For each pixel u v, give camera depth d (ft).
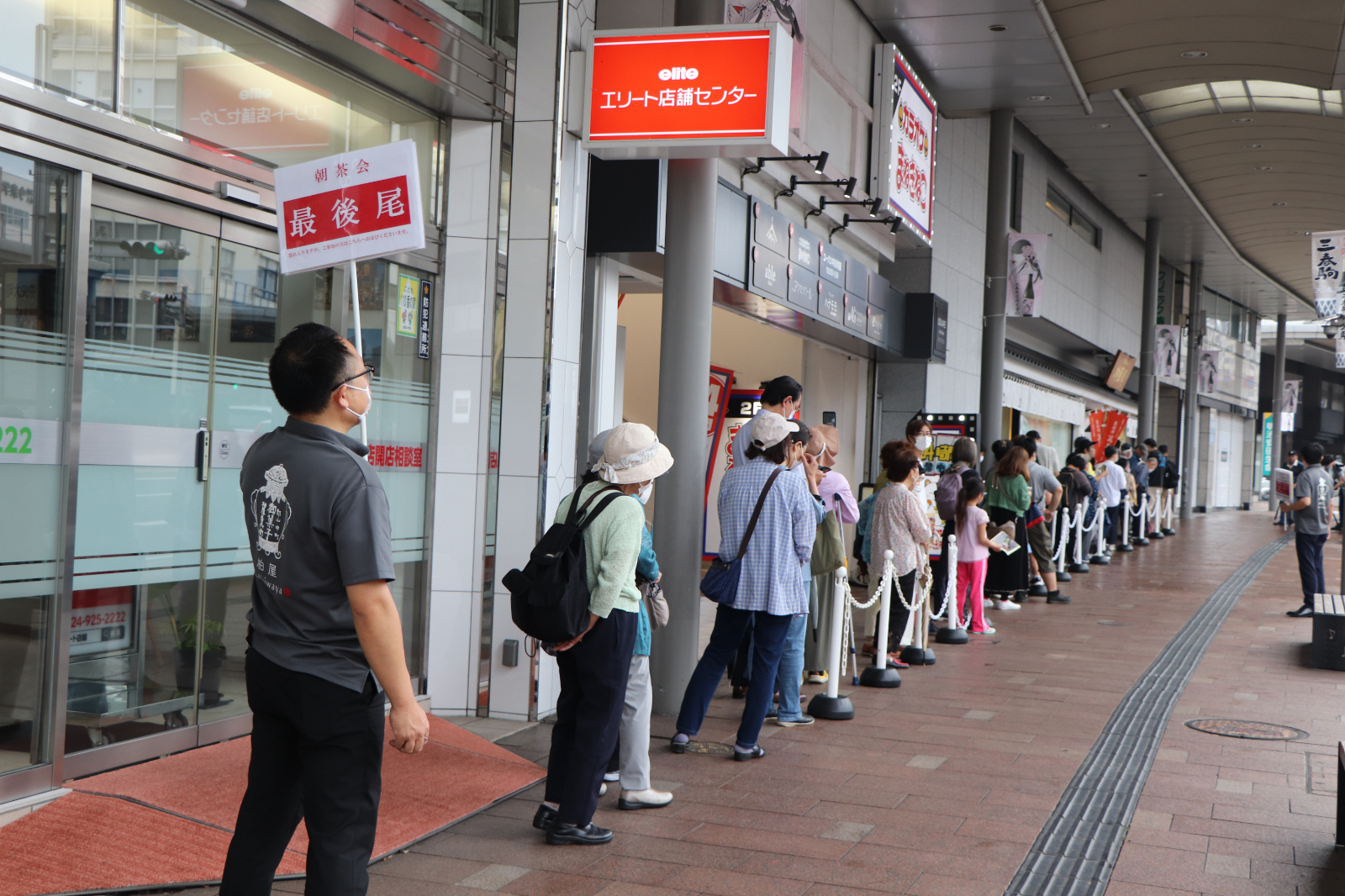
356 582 9.13
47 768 13.99
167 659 16.19
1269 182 77.56
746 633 23.18
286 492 9.32
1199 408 131.75
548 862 13.92
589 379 25.03
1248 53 46.11
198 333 16.53
